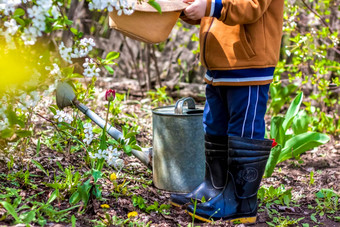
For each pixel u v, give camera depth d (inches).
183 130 90.0
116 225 73.0
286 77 169.5
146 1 72.2
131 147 84.8
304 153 129.1
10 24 66.1
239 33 74.6
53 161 98.3
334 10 157.6
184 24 181.3
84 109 92.9
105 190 87.4
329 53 158.7
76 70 180.4
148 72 178.7
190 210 80.6
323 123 145.2
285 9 157.8
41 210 73.9
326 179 106.7
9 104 73.0
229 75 75.8
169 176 92.0
